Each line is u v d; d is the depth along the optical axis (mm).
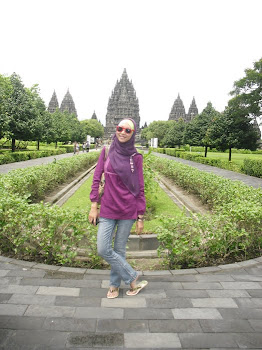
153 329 2969
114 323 3047
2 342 2715
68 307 3316
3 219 4891
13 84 33594
